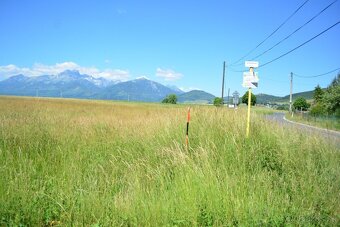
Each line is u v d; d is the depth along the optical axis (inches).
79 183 274.1
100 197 249.8
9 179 259.3
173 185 272.4
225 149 344.5
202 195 242.8
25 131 429.1
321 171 330.6
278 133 425.7
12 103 1753.2
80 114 1043.9
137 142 413.1
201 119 459.8
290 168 324.2
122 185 291.0
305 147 388.2
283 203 249.4
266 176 297.9
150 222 214.1
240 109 576.1
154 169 314.7
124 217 217.0
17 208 219.0
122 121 669.9
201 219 218.1
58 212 225.6
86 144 424.2
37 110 1005.2
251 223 214.7
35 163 321.7
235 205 231.6
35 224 213.6
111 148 408.5
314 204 260.2
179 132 402.9
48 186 267.9
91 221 218.5
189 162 303.4
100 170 321.7
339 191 285.4
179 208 228.8
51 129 481.1
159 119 517.7
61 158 342.3
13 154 337.1
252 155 340.2
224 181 269.3
